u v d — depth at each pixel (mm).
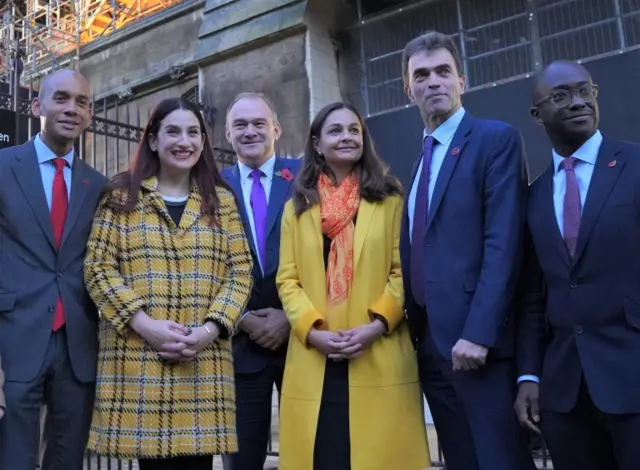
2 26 15984
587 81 2486
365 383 2820
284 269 3043
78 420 2863
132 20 13766
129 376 2568
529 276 2693
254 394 3254
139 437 2504
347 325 2863
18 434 2711
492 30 8867
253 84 9953
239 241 2912
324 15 9797
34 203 2896
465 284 2607
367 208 2984
